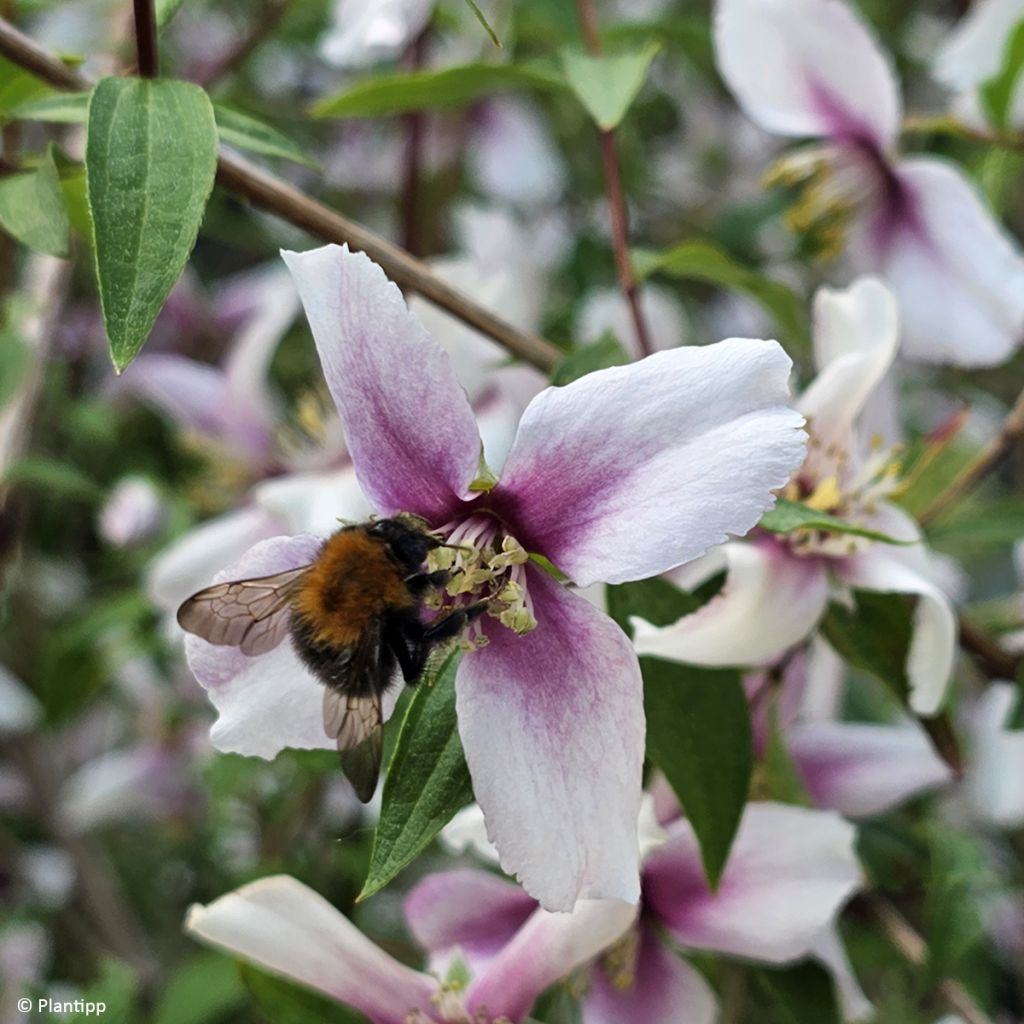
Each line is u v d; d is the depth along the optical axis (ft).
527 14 0.99
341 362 0.55
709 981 0.67
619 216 0.70
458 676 0.56
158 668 1.10
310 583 0.56
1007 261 0.76
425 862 1.01
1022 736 0.82
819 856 0.63
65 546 1.23
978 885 0.75
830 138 0.78
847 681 0.90
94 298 1.18
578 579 0.55
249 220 1.22
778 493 0.64
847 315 0.64
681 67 1.29
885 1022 0.87
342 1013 0.65
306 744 0.57
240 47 0.94
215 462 0.91
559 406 0.55
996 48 0.84
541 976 0.61
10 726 1.14
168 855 1.23
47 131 0.83
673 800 0.64
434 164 1.13
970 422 1.12
